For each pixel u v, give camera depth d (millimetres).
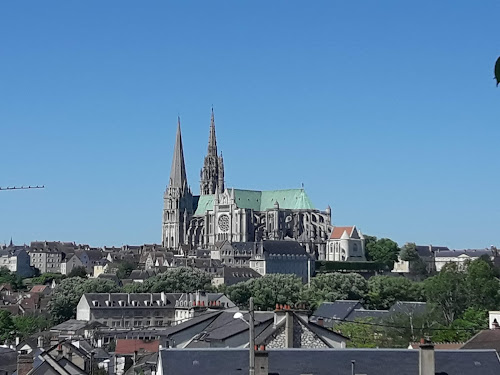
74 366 128750
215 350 84938
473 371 84812
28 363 118125
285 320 101938
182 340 123250
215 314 125875
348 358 85062
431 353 82250
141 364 137500
